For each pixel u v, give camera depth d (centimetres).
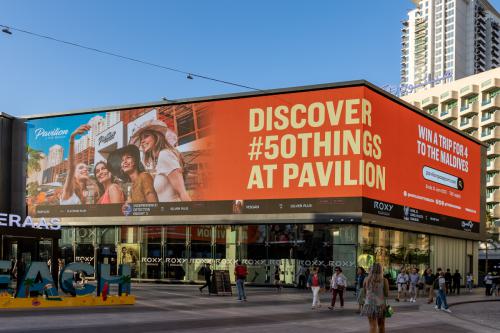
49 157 4853
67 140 4812
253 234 4109
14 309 1952
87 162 4712
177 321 1689
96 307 2120
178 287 3800
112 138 4644
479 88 11125
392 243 4222
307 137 3991
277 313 2073
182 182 4341
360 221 3756
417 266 4550
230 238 4175
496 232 10381
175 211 4338
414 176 4484
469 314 2478
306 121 4006
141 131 4541
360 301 1236
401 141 4328
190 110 4381
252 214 4091
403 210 4272
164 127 4466
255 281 4047
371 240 3966
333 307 2353
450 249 5144
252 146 4153
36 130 4928
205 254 4238
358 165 3819
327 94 3966
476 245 5684
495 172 10806
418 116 4606
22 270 2331
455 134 5266
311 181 3941
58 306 2094
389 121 4178
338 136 3900
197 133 4338
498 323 2055
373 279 1181
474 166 5619
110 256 4556
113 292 2730
